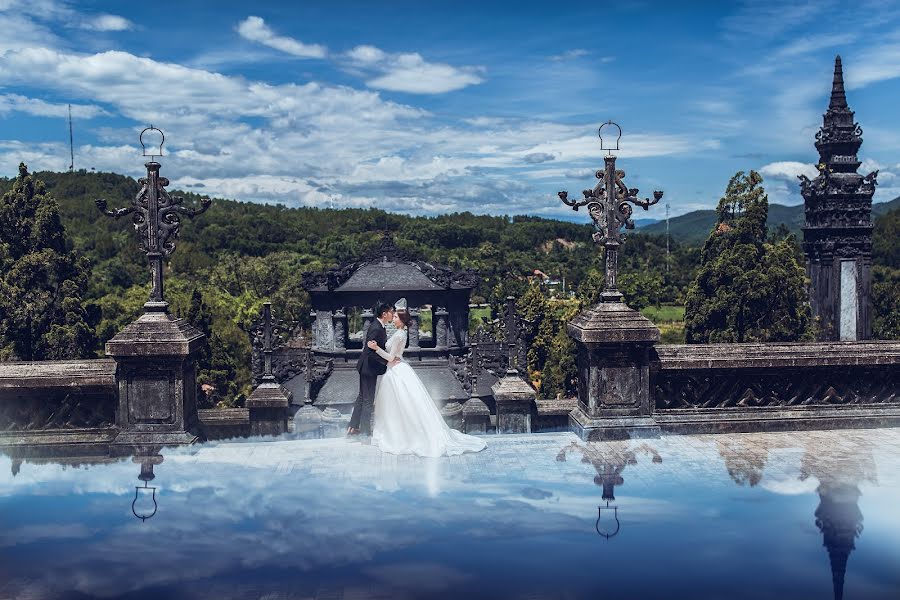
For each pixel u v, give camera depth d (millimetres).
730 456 8141
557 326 59125
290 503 6648
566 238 168375
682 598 4836
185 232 138500
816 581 5070
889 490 6922
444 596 4863
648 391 8969
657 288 117562
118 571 5266
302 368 19234
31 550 5652
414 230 150250
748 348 9266
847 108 31922
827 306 31781
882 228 115188
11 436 8477
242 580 5113
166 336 8359
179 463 7996
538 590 4949
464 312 26344
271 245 141375
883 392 9484
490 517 6281
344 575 5184
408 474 7547
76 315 43562
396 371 8531
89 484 7277
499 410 10688
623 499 6734
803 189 32938
